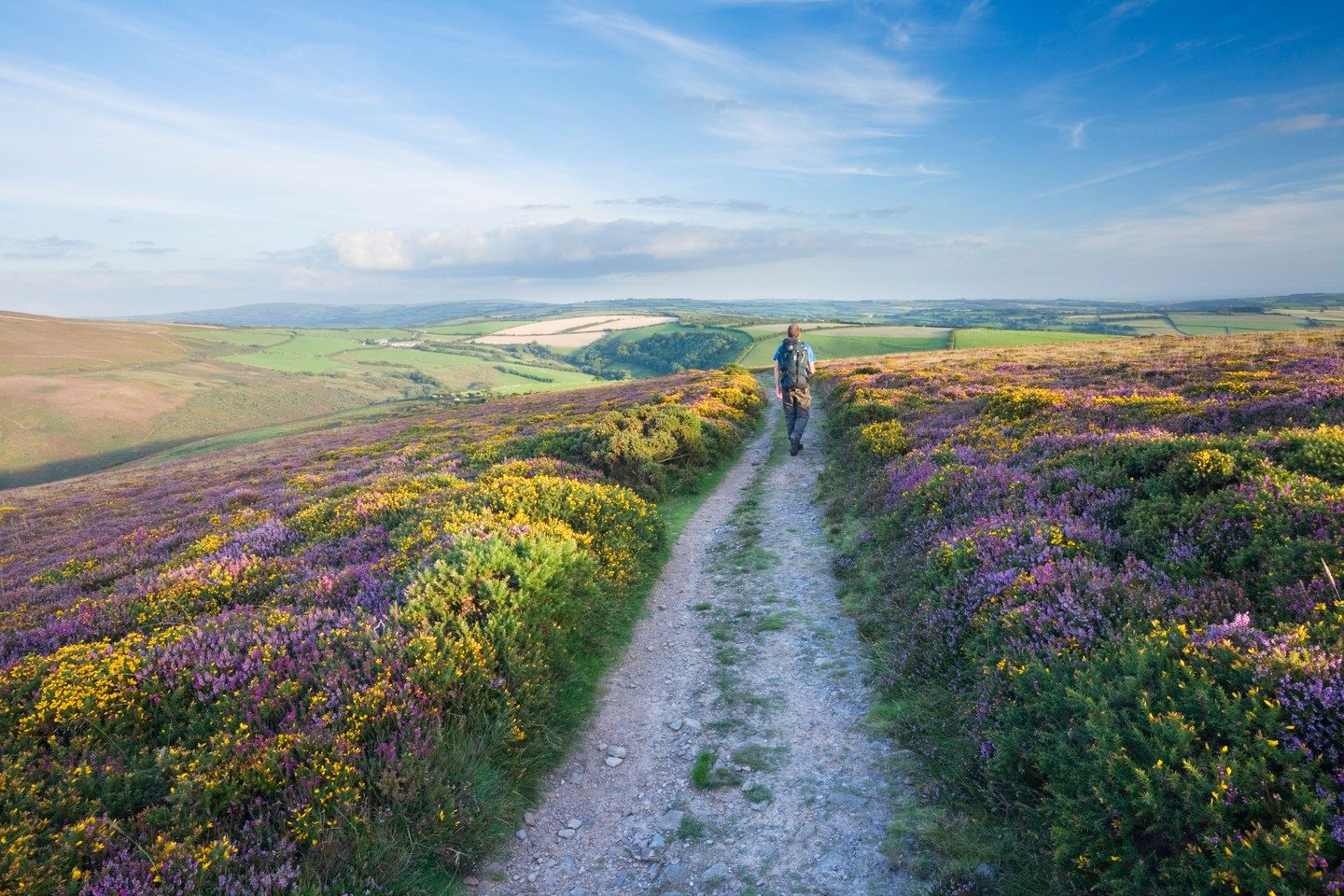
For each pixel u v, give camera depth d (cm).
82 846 372
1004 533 685
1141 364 2492
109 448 13162
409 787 433
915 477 1055
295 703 512
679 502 1489
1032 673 434
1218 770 309
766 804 471
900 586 762
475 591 671
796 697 616
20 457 12212
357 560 907
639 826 464
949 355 5347
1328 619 392
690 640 773
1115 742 347
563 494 1062
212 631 638
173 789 421
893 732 527
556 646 650
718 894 393
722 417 2491
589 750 566
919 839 407
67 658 586
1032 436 1205
